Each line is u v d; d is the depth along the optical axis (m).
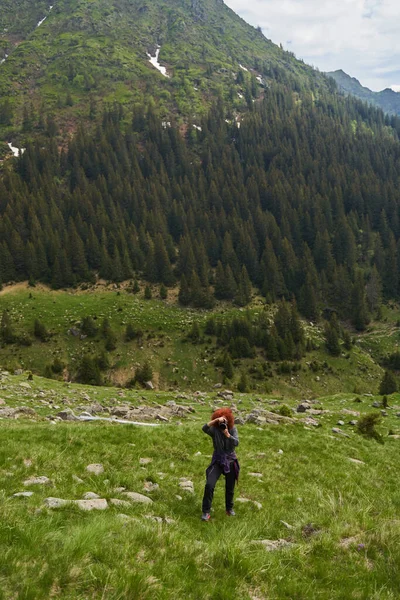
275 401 52.25
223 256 164.12
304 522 9.29
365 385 112.69
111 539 6.59
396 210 190.75
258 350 117.81
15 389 39.06
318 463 17.89
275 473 15.02
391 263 162.62
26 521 6.91
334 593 6.03
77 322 122.06
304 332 128.25
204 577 6.05
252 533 8.55
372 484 15.70
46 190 183.62
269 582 6.18
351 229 175.88
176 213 185.12
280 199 194.38
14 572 4.98
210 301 140.38
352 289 149.12
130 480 11.41
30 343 112.81
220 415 9.74
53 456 12.92
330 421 34.12
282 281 157.12
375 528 8.01
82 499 9.38
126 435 17.23
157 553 6.43
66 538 6.16
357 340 139.50
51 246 154.12
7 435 15.46
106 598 5.00
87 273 150.00
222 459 9.45
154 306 137.00
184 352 115.69
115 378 106.19
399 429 33.84
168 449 16.09
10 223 159.12
